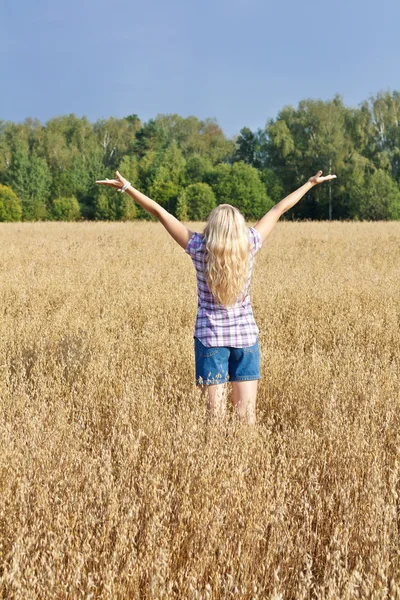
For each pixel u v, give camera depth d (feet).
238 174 250.16
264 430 12.37
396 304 28.12
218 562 8.48
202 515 9.20
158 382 16.63
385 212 221.66
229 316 12.79
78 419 13.48
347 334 22.72
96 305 28.12
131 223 133.08
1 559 8.38
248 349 12.92
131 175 273.54
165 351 19.35
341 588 8.00
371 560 8.18
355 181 225.76
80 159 286.46
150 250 57.00
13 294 30.96
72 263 46.11
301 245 64.80
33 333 21.83
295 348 20.58
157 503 9.44
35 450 11.01
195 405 12.80
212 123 369.30
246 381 13.14
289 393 15.48
